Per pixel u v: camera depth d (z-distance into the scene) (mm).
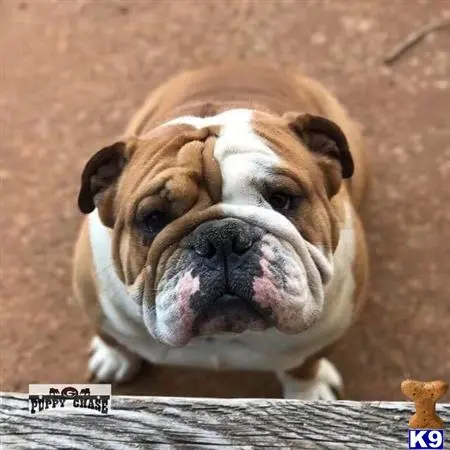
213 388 1179
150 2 1453
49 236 1278
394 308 1228
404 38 1417
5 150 1338
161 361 1014
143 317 829
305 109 1060
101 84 1391
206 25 1437
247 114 866
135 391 1180
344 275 913
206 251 771
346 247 917
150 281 809
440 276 1247
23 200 1303
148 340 951
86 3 1447
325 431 625
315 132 870
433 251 1264
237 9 1445
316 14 1438
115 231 845
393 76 1388
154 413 635
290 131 861
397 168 1322
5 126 1356
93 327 1137
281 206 815
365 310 1226
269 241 775
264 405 639
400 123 1352
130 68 1404
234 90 1036
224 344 946
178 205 798
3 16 1441
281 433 627
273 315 781
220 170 799
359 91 1379
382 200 1301
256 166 798
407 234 1276
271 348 950
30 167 1326
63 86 1389
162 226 816
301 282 790
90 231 919
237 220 776
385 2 1441
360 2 1442
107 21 1438
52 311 1229
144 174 822
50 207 1299
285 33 1427
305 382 1100
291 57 1409
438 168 1320
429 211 1291
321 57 1408
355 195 1089
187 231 788
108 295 906
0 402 642
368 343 1208
